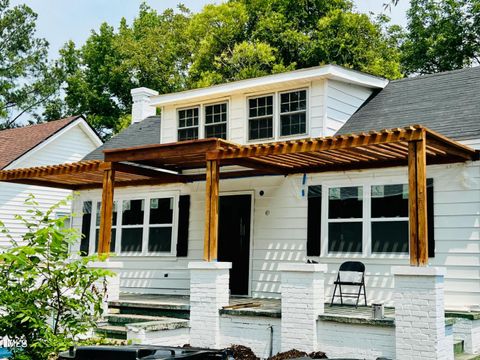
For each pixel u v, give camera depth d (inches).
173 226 559.2
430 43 1104.2
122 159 456.4
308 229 468.8
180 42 1363.2
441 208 404.5
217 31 1170.6
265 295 488.4
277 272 484.4
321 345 343.6
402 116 471.2
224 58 1085.8
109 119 1407.5
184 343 389.4
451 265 395.5
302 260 470.9
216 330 382.9
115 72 1379.2
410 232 314.7
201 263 392.8
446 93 481.7
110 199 461.7
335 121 490.9
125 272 587.5
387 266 427.2
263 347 367.2
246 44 1056.8
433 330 300.4
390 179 432.1
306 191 475.5
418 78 539.2
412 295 308.8
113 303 450.3
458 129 413.4
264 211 499.8
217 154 400.5
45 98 1489.9
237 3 1198.9
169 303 439.2
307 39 1090.1
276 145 368.8
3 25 1461.6
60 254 234.2
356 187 449.4
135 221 587.8
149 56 1341.0
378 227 435.5
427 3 1149.1
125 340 353.1
